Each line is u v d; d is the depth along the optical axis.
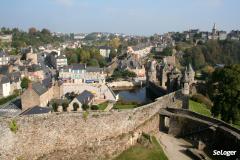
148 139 38.00
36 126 28.59
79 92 81.69
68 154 30.84
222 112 46.16
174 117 42.47
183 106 55.34
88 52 153.62
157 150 35.94
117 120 34.72
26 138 27.98
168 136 41.91
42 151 29.12
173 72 81.38
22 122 27.72
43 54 168.00
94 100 75.25
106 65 146.88
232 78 48.09
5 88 80.94
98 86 88.31
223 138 36.81
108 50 196.12
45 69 121.62
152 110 41.78
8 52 153.62
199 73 119.06
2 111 55.94
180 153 35.56
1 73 92.88
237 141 33.78
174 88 67.12
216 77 56.03
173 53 178.12
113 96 79.38
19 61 123.50
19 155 27.50
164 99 46.75
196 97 64.75
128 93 96.12
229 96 46.09
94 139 32.69
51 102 67.00
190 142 39.47
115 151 34.62
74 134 31.20
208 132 38.91
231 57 159.25
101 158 33.25
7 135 26.58
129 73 123.12
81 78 109.06
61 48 196.62
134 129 37.22
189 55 164.75
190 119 41.34
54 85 78.31
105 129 33.56
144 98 84.75
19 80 90.44
